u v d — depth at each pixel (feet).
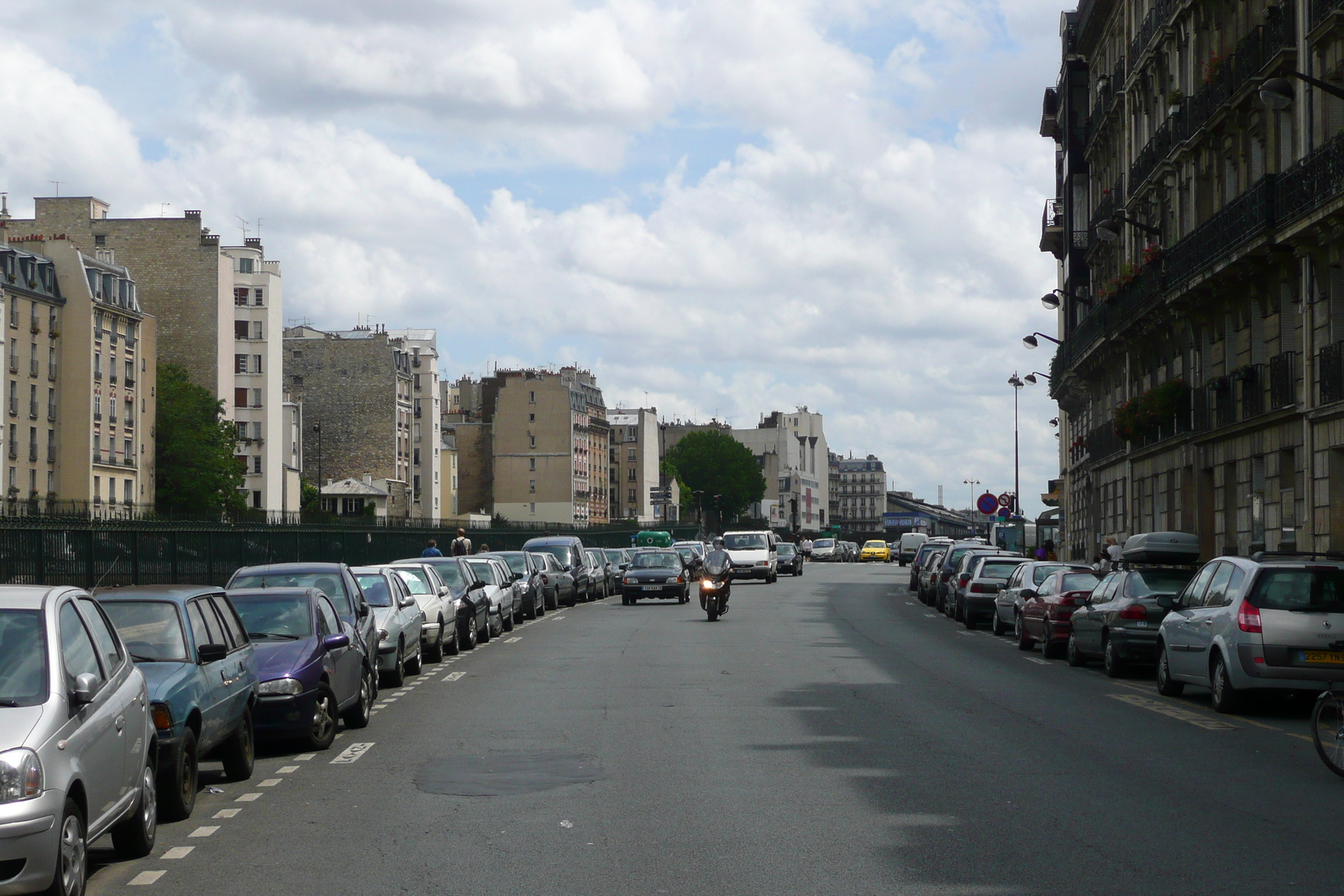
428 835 33.45
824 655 88.12
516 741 49.62
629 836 32.78
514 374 557.33
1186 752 45.98
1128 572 75.56
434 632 84.33
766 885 27.73
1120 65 168.76
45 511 112.78
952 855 30.42
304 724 47.21
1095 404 196.54
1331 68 99.30
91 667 29.99
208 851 32.19
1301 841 31.89
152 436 326.65
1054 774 41.47
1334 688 41.55
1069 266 204.85
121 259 360.07
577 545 170.30
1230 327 122.72
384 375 447.42
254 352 386.11
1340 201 91.81
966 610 117.50
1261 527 114.52
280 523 138.00
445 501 521.24
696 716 56.08
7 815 24.95
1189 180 135.44
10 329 271.69
